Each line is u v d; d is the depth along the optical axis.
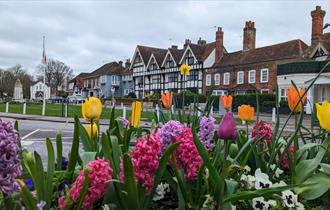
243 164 2.30
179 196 1.96
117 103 55.75
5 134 1.36
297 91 2.61
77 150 2.02
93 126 2.39
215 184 1.92
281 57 41.28
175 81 57.44
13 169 1.37
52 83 93.56
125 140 2.38
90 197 1.62
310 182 2.23
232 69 47.62
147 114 25.69
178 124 2.04
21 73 89.25
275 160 2.97
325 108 2.20
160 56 63.00
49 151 1.80
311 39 37.34
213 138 2.73
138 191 1.72
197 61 52.50
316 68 33.34
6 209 1.45
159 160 1.77
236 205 2.20
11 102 55.62
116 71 80.19
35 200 1.55
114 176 1.81
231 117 1.83
